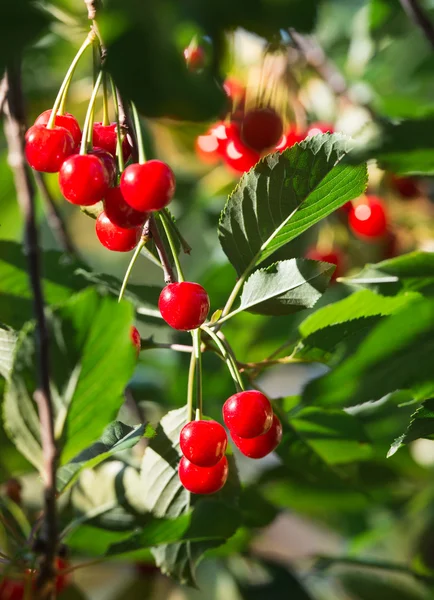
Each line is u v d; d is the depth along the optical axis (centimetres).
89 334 67
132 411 93
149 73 60
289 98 95
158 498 78
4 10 59
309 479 88
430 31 81
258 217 76
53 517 69
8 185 91
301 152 75
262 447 74
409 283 78
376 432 93
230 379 97
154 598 93
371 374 75
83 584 100
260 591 91
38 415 69
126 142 76
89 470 83
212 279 99
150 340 78
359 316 78
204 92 60
